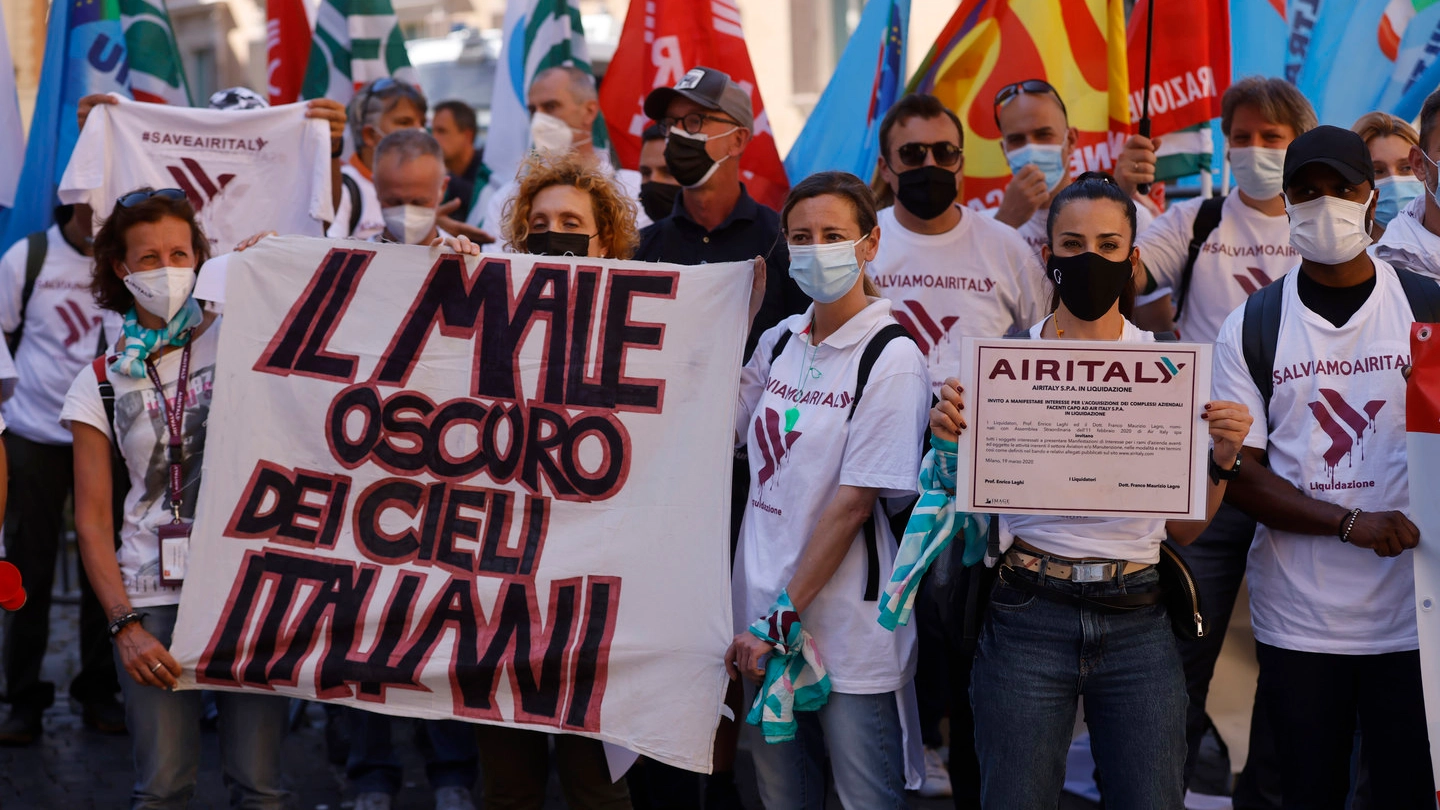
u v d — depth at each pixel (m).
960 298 4.79
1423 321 3.66
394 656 3.81
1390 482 3.63
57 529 5.99
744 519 3.96
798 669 3.69
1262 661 3.89
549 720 3.76
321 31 6.99
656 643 3.77
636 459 3.87
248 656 3.81
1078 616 3.41
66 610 8.52
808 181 3.75
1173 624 3.51
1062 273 3.47
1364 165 3.60
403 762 5.75
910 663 3.80
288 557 3.88
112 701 6.11
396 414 3.94
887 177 4.88
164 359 3.99
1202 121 5.66
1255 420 3.80
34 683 5.93
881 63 6.24
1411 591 3.63
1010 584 3.50
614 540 3.83
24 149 7.04
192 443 3.95
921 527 3.48
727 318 3.92
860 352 3.74
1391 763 3.70
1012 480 3.38
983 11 5.86
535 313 3.98
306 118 5.47
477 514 3.89
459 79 12.40
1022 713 3.43
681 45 6.33
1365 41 5.85
